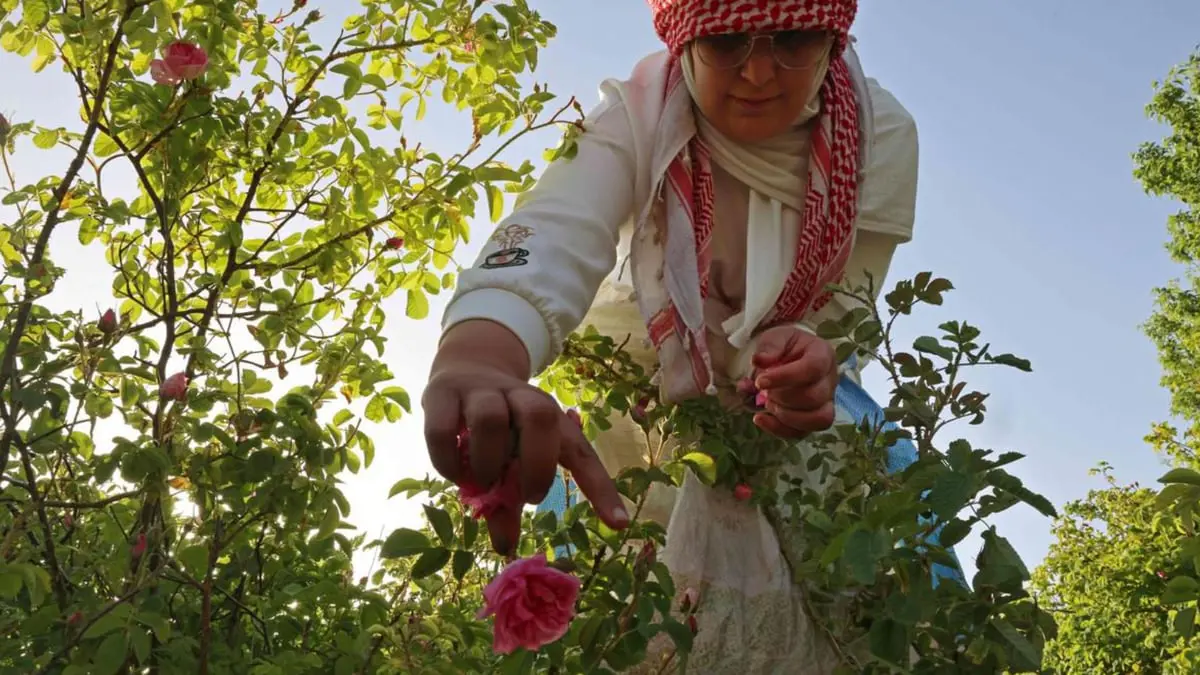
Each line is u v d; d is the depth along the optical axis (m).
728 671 1.64
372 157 2.10
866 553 1.18
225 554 1.98
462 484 1.06
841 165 1.71
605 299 1.88
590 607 1.48
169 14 1.85
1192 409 16.17
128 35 1.82
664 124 1.69
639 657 1.45
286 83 2.13
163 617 1.66
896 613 1.29
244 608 1.92
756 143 1.73
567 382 1.96
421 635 1.70
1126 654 14.52
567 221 1.53
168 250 1.92
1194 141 16.33
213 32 1.95
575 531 1.49
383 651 1.83
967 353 1.55
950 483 1.25
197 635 1.91
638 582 1.46
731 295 1.80
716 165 1.77
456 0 2.11
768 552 1.66
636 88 1.79
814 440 1.71
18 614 1.84
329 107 2.02
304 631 2.01
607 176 1.66
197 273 2.08
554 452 1.02
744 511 1.69
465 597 1.94
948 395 1.55
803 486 1.79
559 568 1.41
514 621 1.26
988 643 1.36
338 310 2.21
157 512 1.83
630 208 1.73
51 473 1.85
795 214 1.74
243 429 1.79
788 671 1.63
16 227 1.81
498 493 1.05
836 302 1.86
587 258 1.52
